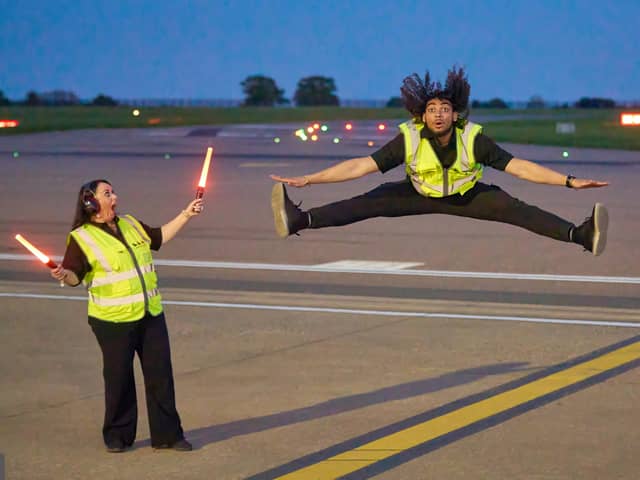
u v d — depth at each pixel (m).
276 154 45.44
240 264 16.55
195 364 10.41
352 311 12.88
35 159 42.12
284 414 8.70
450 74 6.96
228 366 10.31
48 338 11.59
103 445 7.98
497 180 32.91
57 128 71.69
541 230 7.10
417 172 7.06
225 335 11.64
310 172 35.47
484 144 7.02
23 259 17.22
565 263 16.53
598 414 8.52
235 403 9.05
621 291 14.21
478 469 7.26
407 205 7.21
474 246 18.38
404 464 7.39
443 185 7.06
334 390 9.41
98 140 57.94
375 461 7.48
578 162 40.53
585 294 14.01
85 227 7.84
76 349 11.10
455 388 9.40
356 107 157.62
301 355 10.72
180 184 31.11
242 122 88.50
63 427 8.44
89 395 9.39
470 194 7.18
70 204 25.72
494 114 122.00
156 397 7.82
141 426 8.49
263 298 13.77
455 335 11.54
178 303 13.45
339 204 7.21
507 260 16.84
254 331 11.83
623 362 10.24
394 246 18.42
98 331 7.78
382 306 13.18
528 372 9.92
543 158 42.62
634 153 46.62
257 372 10.07
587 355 10.59
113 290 7.73
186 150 48.41
